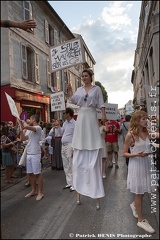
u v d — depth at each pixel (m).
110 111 5.49
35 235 2.34
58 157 6.02
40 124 4.24
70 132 4.28
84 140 2.94
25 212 2.81
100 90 2.96
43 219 2.74
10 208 2.77
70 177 4.30
